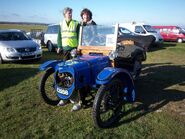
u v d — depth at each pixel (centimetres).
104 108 434
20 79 748
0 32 1128
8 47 1001
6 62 1034
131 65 653
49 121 455
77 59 479
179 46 1778
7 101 557
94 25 541
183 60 1110
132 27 1734
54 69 523
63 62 476
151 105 529
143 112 491
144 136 399
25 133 412
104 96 424
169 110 503
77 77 431
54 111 501
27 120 461
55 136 402
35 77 771
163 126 432
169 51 1445
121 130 421
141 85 680
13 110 508
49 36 1464
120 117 469
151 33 1661
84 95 492
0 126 437
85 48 552
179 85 682
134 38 1357
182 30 2330
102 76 420
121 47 610
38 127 432
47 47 1513
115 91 451
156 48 1612
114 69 444
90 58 481
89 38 553
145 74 816
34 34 1780
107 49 519
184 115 479
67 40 590
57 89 461
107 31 523
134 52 679
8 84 695
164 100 560
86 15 583
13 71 861
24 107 523
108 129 426
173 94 603
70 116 475
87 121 454
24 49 1020
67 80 450
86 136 402
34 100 564
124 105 507
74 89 432
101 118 444
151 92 618
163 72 850
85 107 512
